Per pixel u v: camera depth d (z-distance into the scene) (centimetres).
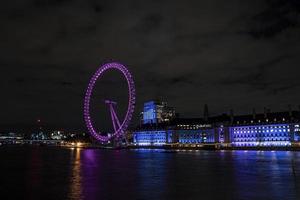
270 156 17675
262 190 6881
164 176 9412
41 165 13775
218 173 9894
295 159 15012
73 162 15350
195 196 6412
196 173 10012
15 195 6788
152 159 17100
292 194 6431
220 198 6197
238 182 8000
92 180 8738
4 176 9806
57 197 6544
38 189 7431
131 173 10281
